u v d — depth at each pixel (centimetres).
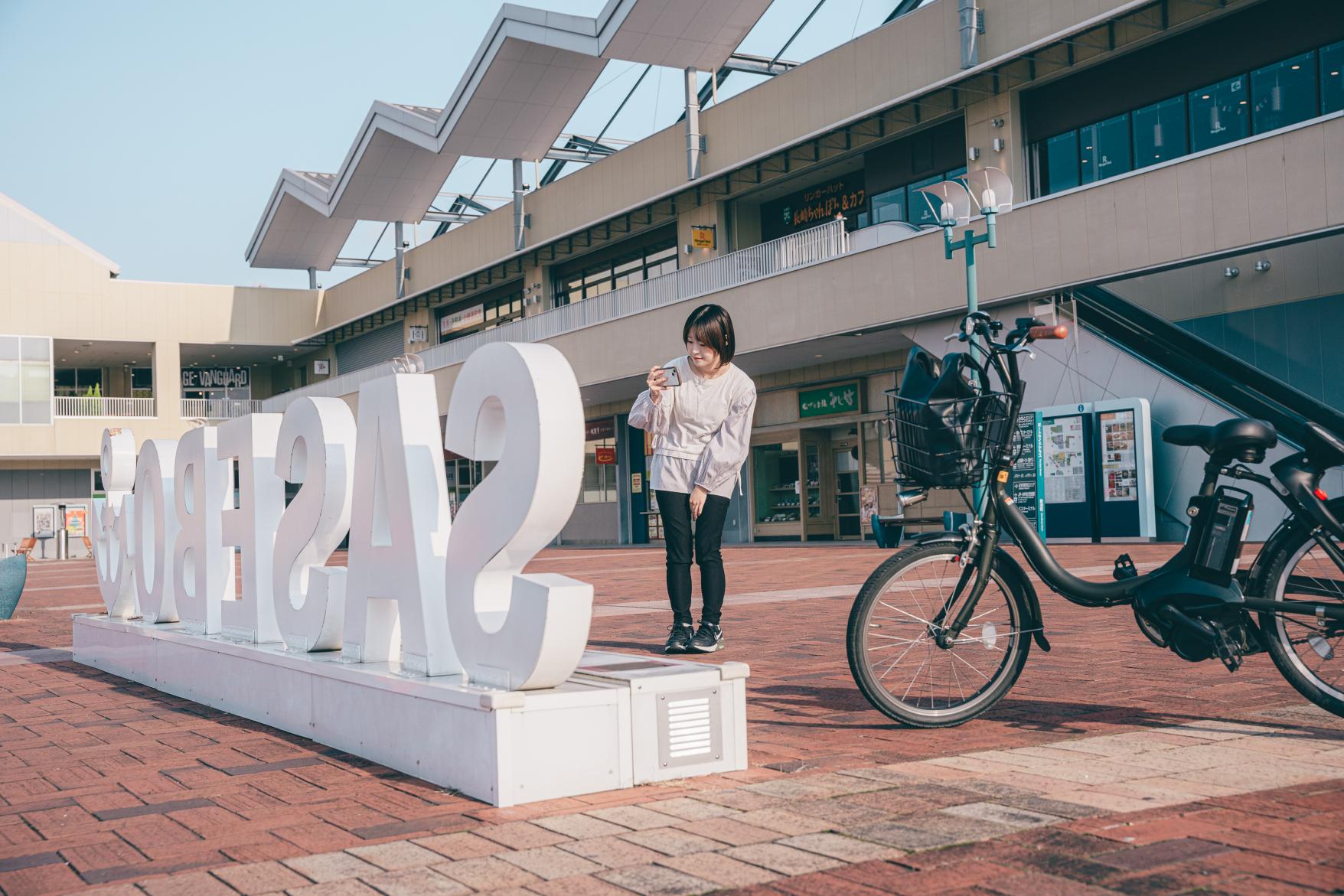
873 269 2044
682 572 562
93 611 1247
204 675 542
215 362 5125
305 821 305
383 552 401
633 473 3195
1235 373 1811
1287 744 347
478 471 3688
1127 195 1692
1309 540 362
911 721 392
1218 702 426
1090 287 1803
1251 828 258
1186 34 1853
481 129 3212
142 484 670
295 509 470
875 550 1898
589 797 319
